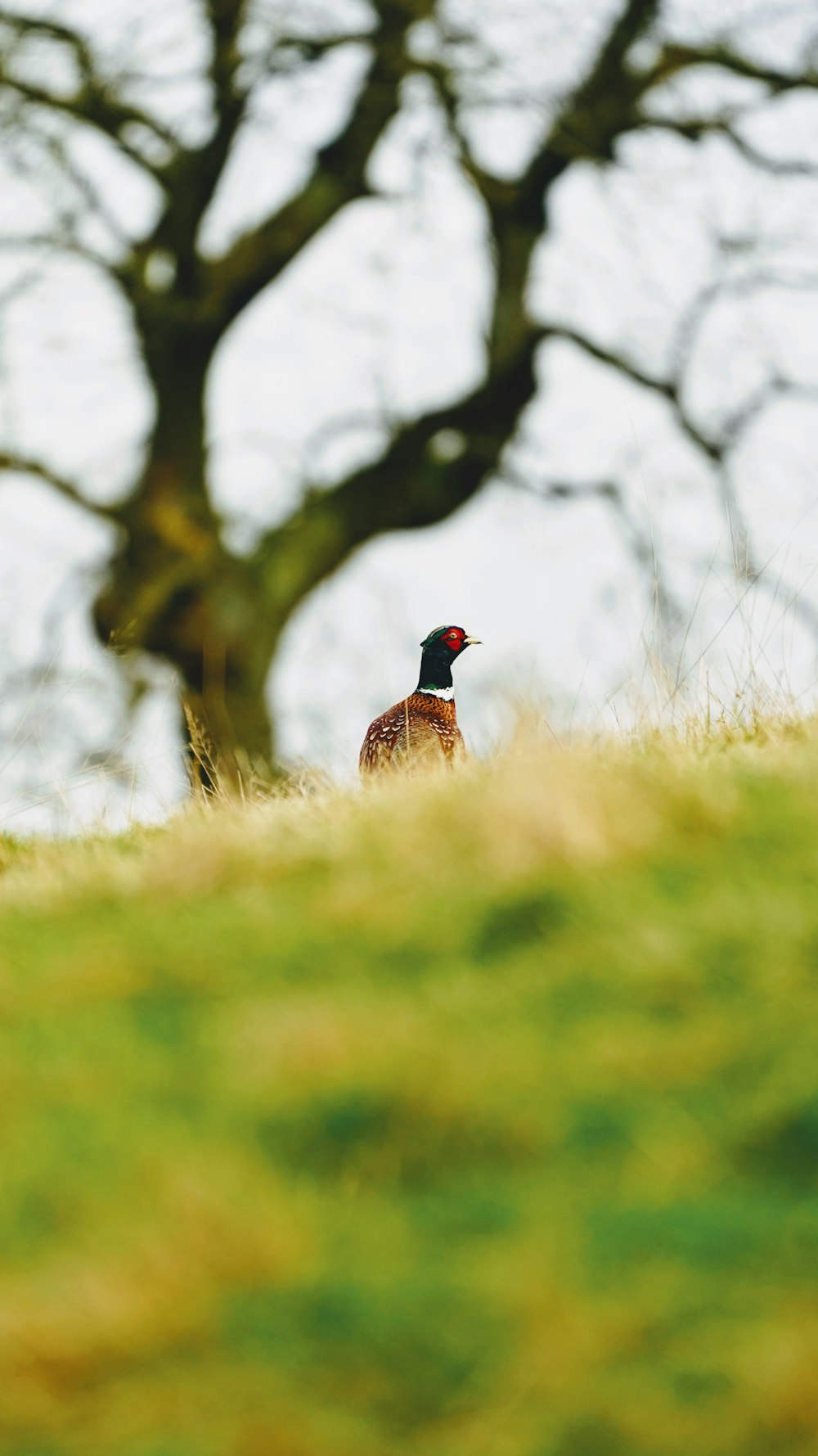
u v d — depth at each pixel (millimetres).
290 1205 9547
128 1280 8758
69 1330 8422
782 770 16453
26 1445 7719
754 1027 11133
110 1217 9688
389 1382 7867
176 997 13500
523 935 13461
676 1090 10594
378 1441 7457
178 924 15133
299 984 13336
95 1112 11195
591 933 13078
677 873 13992
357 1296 8562
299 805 19984
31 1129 11016
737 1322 7934
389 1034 11445
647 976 12125
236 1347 8258
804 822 14508
